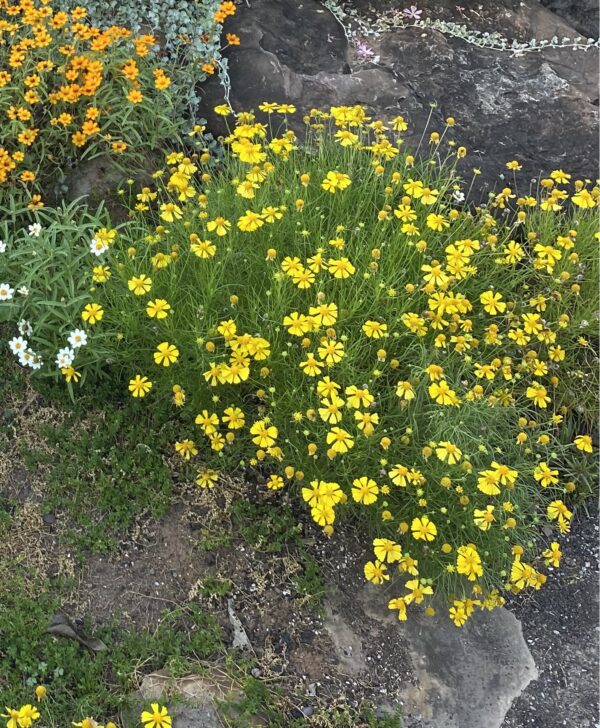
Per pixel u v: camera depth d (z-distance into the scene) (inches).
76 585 28.7
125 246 35.3
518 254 34.0
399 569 28.1
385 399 31.1
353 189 37.0
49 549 29.5
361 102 45.7
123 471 31.4
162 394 32.6
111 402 33.4
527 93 47.9
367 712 27.2
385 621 29.5
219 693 26.4
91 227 34.1
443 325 32.1
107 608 28.5
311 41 47.6
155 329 31.0
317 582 29.6
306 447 30.1
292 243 34.3
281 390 31.5
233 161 38.2
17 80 38.4
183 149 42.1
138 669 27.0
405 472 26.5
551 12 55.1
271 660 28.0
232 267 33.2
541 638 30.5
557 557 27.7
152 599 28.9
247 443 32.3
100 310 30.1
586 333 37.1
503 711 28.2
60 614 27.8
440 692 28.2
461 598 30.0
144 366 33.1
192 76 42.6
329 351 28.2
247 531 30.6
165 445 32.5
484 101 47.1
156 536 30.4
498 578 29.6
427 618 29.7
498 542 29.2
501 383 33.7
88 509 30.5
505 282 37.0
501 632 30.2
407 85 46.8
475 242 32.4
